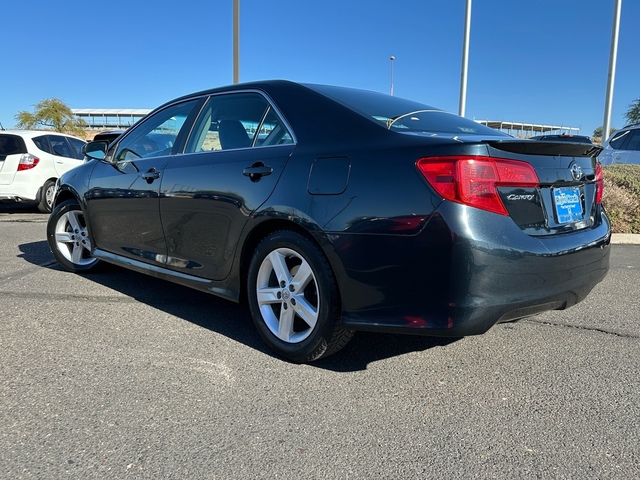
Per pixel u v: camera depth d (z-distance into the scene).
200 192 3.46
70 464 2.08
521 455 2.19
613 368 3.07
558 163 2.83
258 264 3.16
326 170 2.82
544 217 2.72
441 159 2.44
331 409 2.55
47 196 10.02
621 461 2.14
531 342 3.47
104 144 4.59
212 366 3.01
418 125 3.07
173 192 3.67
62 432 2.30
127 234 4.21
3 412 2.46
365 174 2.65
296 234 2.94
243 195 3.17
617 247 7.22
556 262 2.64
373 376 2.92
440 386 2.81
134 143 4.35
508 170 2.51
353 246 2.64
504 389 2.79
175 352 3.20
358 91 3.56
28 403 2.54
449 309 2.43
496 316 2.47
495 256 2.41
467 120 3.66
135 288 4.61
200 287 3.59
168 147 3.95
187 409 2.52
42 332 3.48
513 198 2.54
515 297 2.51
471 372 2.99
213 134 3.62
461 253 2.38
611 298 4.54
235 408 2.54
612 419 2.48
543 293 2.62
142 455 2.15
